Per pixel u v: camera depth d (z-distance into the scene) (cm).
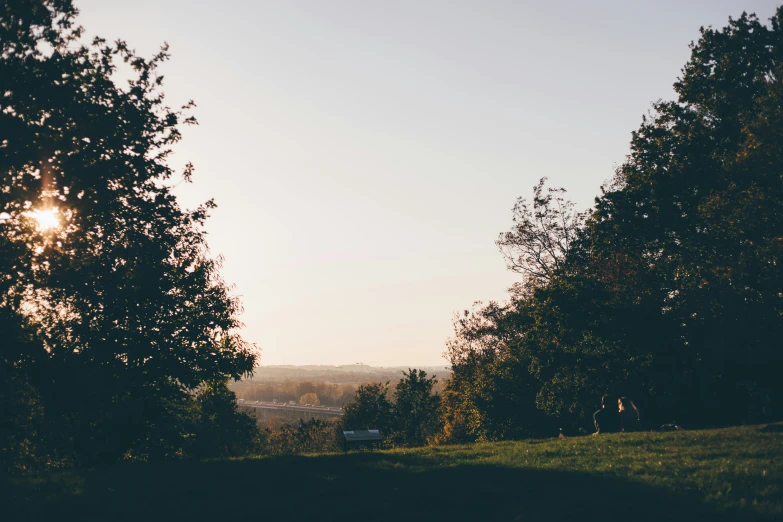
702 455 1330
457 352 6234
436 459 1572
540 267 5216
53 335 2603
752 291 3269
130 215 2505
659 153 3841
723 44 3784
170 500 1201
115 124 2270
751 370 3269
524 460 1450
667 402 3497
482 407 5097
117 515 1105
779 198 3131
